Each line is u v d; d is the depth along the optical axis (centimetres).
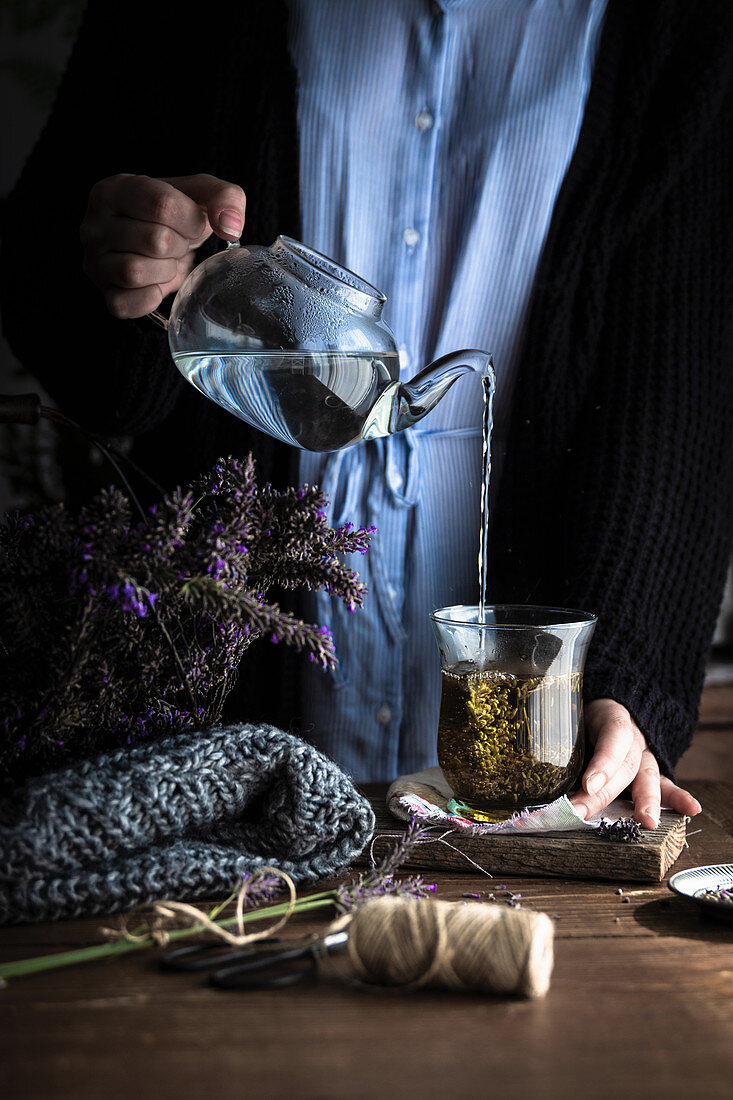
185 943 70
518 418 106
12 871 70
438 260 106
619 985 65
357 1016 63
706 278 110
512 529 107
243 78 105
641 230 107
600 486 102
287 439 82
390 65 103
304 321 75
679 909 74
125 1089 57
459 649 81
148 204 80
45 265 104
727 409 111
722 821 92
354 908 70
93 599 71
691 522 105
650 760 90
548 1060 59
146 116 106
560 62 103
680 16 107
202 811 75
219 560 71
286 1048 60
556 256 104
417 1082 58
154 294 84
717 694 170
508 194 104
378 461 106
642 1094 57
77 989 65
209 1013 63
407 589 109
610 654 95
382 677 109
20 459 155
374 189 105
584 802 83
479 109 104
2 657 74
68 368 103
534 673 80
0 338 172
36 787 72
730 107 110
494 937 64
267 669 109
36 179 108
